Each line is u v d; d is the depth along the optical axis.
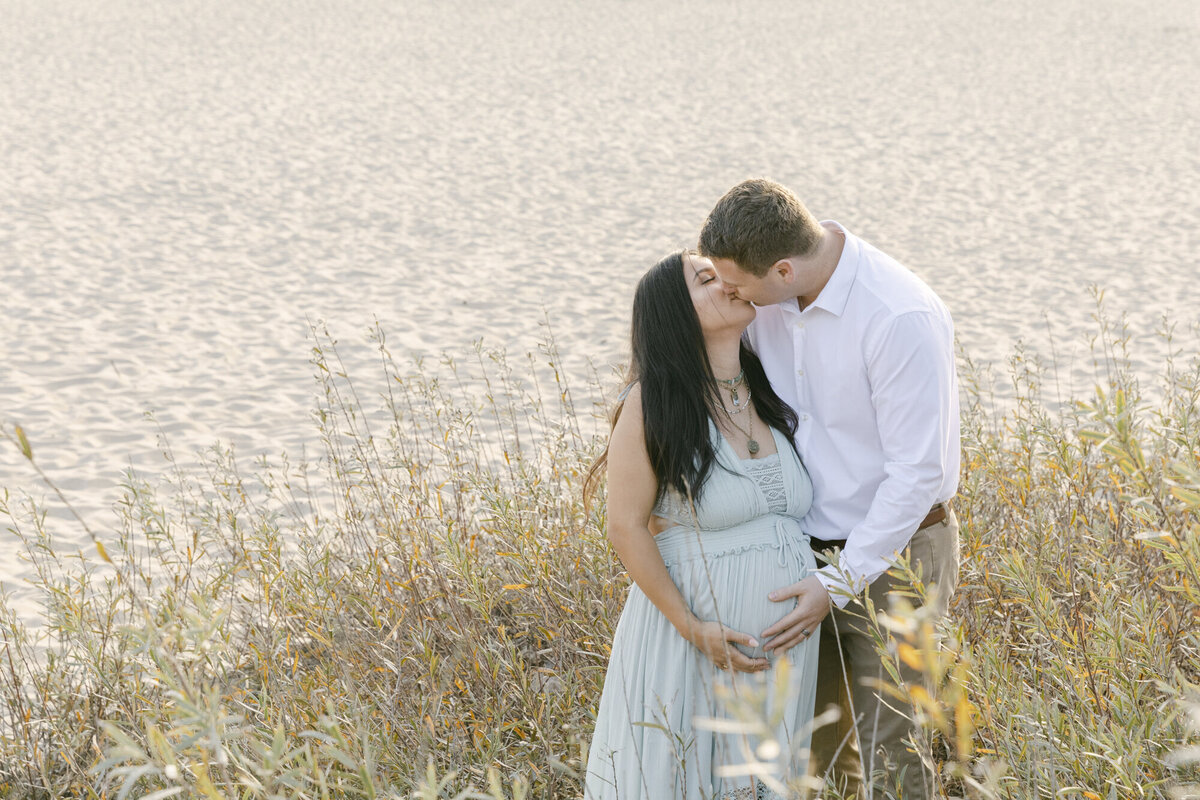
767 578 2.35
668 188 13.17
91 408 6.55
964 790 2.30
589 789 2.47
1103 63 23.33
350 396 6.68
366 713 2.58
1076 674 2.26
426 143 15.65
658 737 2.35
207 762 1.63
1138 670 2.21
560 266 9.98
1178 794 1.83
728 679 2.32
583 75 21.83
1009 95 19.78
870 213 11.96
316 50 24.28
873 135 16.42
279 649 3.06
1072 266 9.83
